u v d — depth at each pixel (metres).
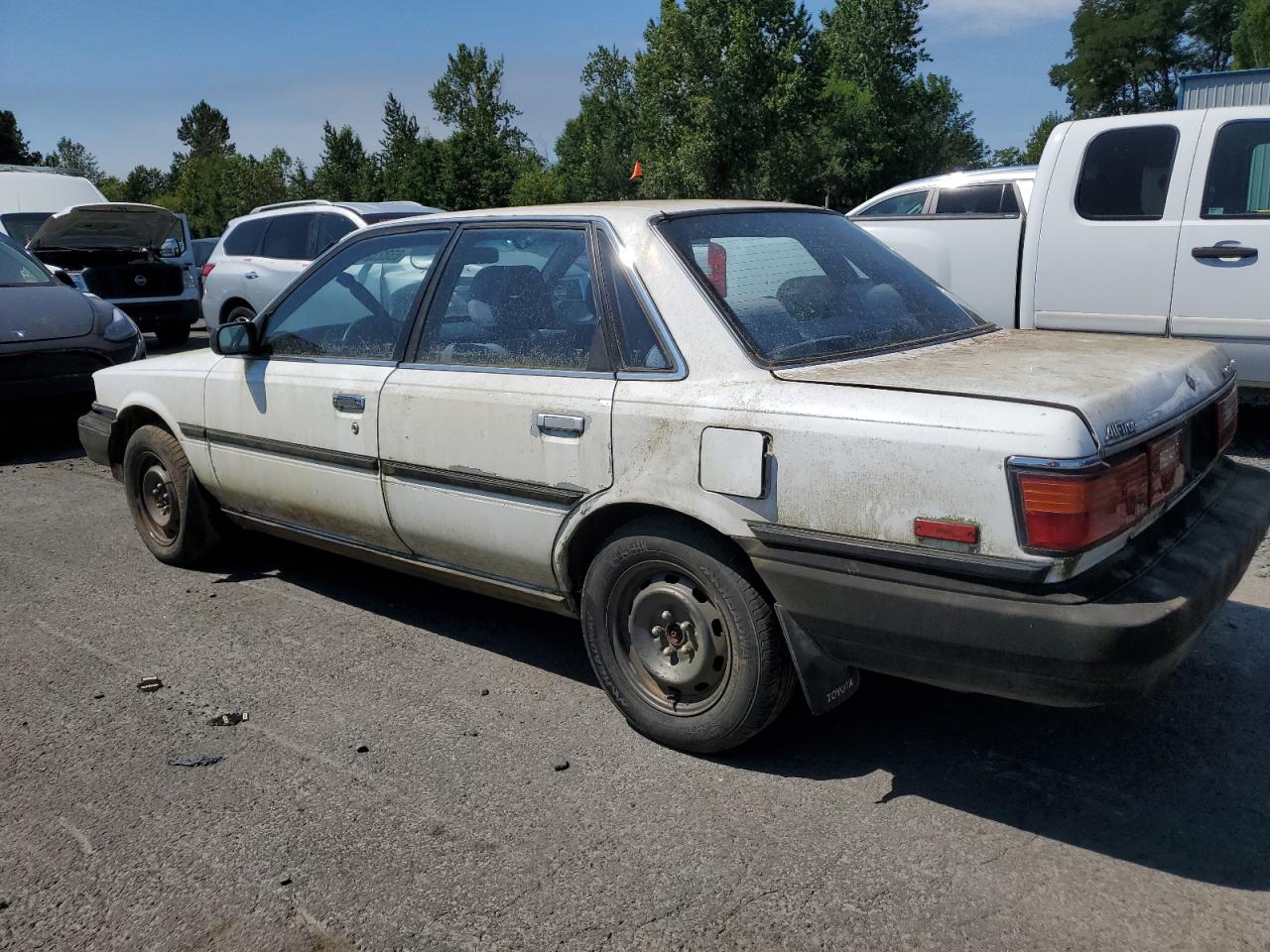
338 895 2.67
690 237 3.44
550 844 2.87
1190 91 18.97
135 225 13.64
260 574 5.25
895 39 61.66
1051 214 7.15
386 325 4.08
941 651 2.72
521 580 3.72
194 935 2.54
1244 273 6.45
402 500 3.93
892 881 2.67
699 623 3.20
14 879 2.78
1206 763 3.22
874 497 2.75
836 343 3.26
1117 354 3.23
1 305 8.03
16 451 8.64
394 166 54.09
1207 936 2.45
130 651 4.31
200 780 3.26
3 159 80.44
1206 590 2.71
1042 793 3.07
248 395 4.53
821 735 3.45
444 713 3.69
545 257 3.62
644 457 3.17
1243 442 7.30
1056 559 2.52
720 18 49.25
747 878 2.70
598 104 75.06
